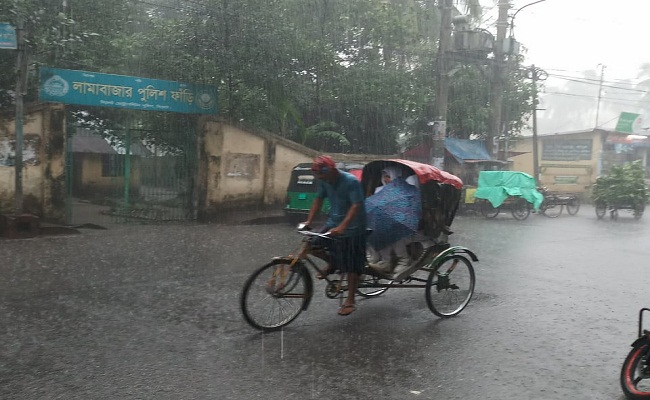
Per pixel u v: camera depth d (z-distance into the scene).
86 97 12.12
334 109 18.97
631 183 19.03
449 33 17.09
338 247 5.52
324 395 3.96
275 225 13.72
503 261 9.69
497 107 20.78
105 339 4.99
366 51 18.77
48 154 11.80
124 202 14.16
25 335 5.05
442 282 6.05
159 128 15.02
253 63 15.63
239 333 5.27
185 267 8.26
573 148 29.48
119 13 14.63
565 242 12.48
